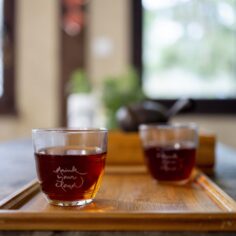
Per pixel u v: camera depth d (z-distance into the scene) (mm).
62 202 498
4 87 3057
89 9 3059
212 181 669
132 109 979
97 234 400
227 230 408
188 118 3014
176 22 3080
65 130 523
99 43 3059
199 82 3076
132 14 3025
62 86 3043
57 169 497
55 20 3035
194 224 413
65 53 3033
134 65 3031
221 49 3070
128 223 414
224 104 2977
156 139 687
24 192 544
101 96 1874
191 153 677
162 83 3092
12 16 3053
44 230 413
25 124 3080
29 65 3062
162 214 418
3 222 416
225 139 3006
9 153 1175
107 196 567
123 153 833
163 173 670
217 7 3064
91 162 504
